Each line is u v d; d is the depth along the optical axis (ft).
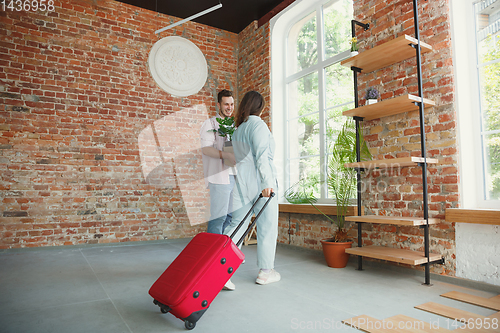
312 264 10.55
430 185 9.04
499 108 8.29
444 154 8.78
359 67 10.57
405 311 6.42
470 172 8.54
